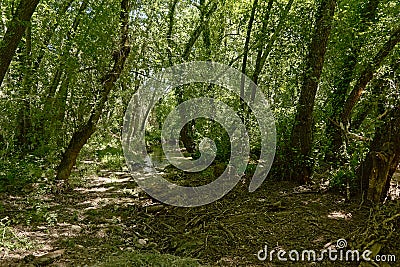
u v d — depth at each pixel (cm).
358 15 847
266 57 1066
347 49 858
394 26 771
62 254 499
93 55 862
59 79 955
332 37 845
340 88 883
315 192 734
